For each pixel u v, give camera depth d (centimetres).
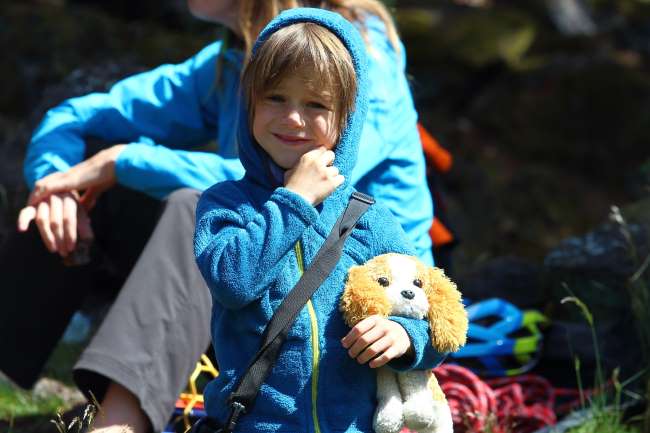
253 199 517
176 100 776
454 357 770
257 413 493
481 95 1914
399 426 488
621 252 914
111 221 740
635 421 737
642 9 2197
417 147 714
